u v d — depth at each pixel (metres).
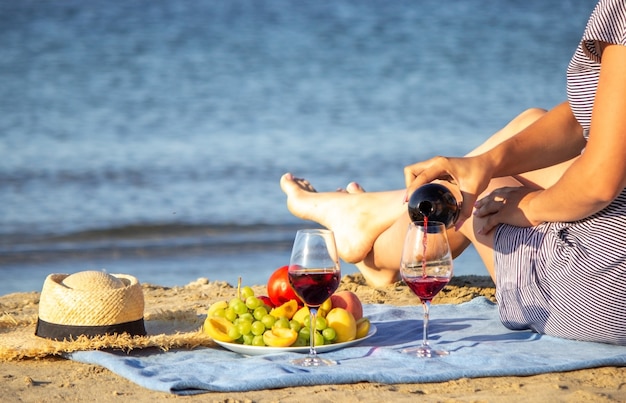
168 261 8.36
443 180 4.28
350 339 4.05
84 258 8.55
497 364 3.79
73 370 3.84
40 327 4.11
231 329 3.99
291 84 19.00
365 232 5.24
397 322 4.56
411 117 15.99
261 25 25.36
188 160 12.77
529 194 4.13
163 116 15.88
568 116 4.27
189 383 3.48
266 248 8.83
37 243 9.02
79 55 21.09
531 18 27.44
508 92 18.25
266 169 12.30
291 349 3.92
